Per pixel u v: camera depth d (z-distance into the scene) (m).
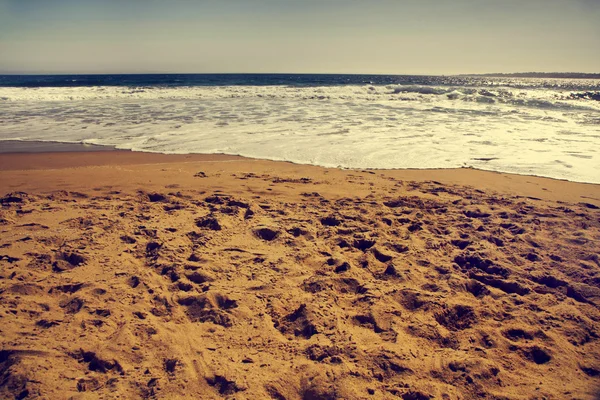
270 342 2.81
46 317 2.99
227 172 7.30
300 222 4.90
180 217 5.04
